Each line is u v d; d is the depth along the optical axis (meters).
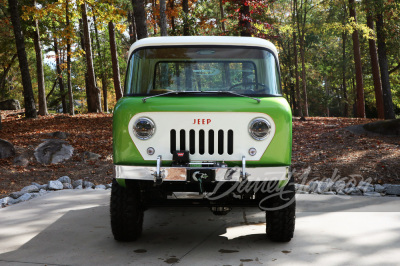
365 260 4.16
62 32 19.52
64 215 6.30
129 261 4.25
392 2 21.59
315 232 5.21
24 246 4.79
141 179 4.36
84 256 4.42
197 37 5.11
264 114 4.43
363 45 34.94
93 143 12.79
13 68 44.53
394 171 8.85
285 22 32.25
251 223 5.85
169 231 5.48
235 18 18.55
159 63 5.01
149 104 4.44
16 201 7.52
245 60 4.99
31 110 19.11
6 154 10.59
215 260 4.25
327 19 25.12
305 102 27.61
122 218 4.73
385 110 23.14
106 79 39.12
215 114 4.40
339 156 10.20
